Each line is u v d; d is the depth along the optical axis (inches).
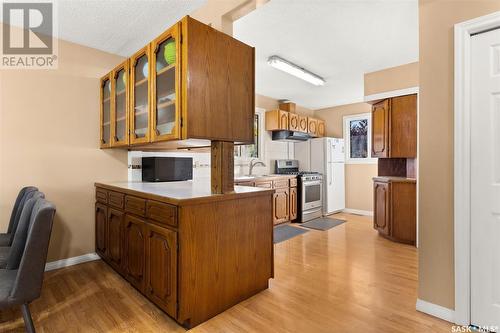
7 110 93.7
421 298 72.9
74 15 88.9
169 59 75.8
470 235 65.2
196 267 67.7
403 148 140.5
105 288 87.0
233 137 78.8
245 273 80.0
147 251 76.2
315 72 147.3
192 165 136.1
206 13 85.6
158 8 86.0
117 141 103.4
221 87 75.8
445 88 68.6
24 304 53.9
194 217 67.4
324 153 206.7
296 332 64.7
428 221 71.5
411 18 94.0
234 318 70.7
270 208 88.7
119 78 103.5
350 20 95.3
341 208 218.7
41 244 52.7
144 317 71.1
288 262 110.0
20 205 80.7
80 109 109.9
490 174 63.0
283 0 84.0
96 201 112.4
